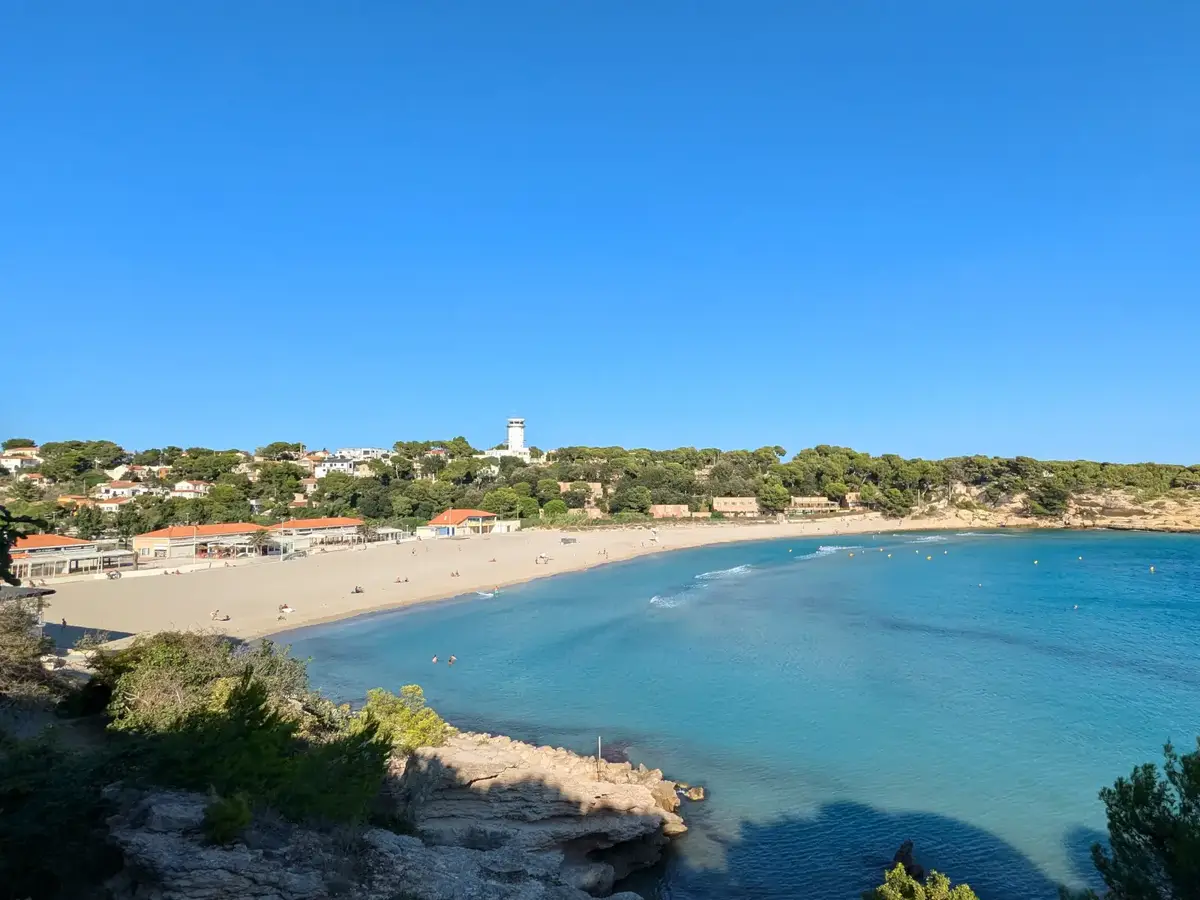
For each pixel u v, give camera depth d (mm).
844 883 27172
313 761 20188
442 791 27984
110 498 186000
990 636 64250
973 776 35500
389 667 58094
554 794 28844
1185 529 176625
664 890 26969
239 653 38219
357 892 16500
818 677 52031
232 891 15008
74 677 34062
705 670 54500
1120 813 16688
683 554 141500
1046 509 197625
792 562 126625
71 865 15500
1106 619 71875
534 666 57062
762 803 33344
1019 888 26562
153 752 19062
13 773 16641
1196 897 14117
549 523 179750
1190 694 47125
